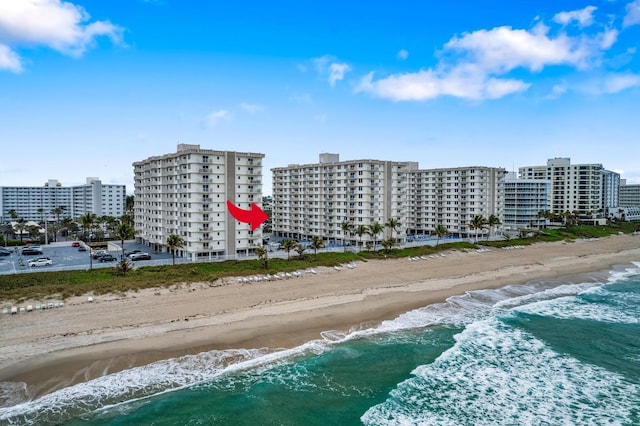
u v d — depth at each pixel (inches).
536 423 1184.2
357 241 4124.0
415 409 1245.1
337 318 1984.5
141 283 2266.2
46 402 1214.3
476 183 5078.7
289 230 4945.9
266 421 1167.0
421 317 2074.3
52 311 1854.1
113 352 1523.1
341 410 1230.9
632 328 1973.4
